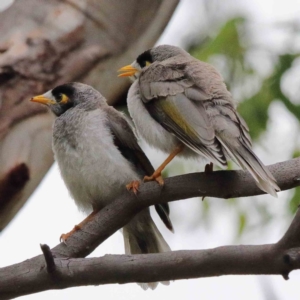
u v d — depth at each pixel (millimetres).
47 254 7961
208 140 9492
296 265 7688
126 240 10914
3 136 10805
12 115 10906
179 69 10656
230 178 9008
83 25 11641
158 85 10367
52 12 11617
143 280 8109
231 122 9609
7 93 10961
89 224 9258
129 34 11938
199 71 10477
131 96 10789
